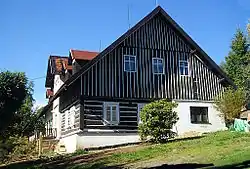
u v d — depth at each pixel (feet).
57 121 130.00
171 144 76.43
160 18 111.55
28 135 140.67
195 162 53.52
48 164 77.36
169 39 111.24
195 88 110.73
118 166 60.39
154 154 67.10
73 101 104.68
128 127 101.14
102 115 99.50
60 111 124.77
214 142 71.67
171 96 107.45
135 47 106.63
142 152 70.74
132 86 103.81
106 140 98.48
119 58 104.12
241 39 202.49
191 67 111.96
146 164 58.29
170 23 110.93
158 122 82.74
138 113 103.04
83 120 97.45
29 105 145.07
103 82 100.99
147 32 109.19
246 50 201.67
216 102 109.50
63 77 127.85
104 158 69.97
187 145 72.64
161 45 109.81
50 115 149.69
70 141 103.45
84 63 111.24
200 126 108.37
